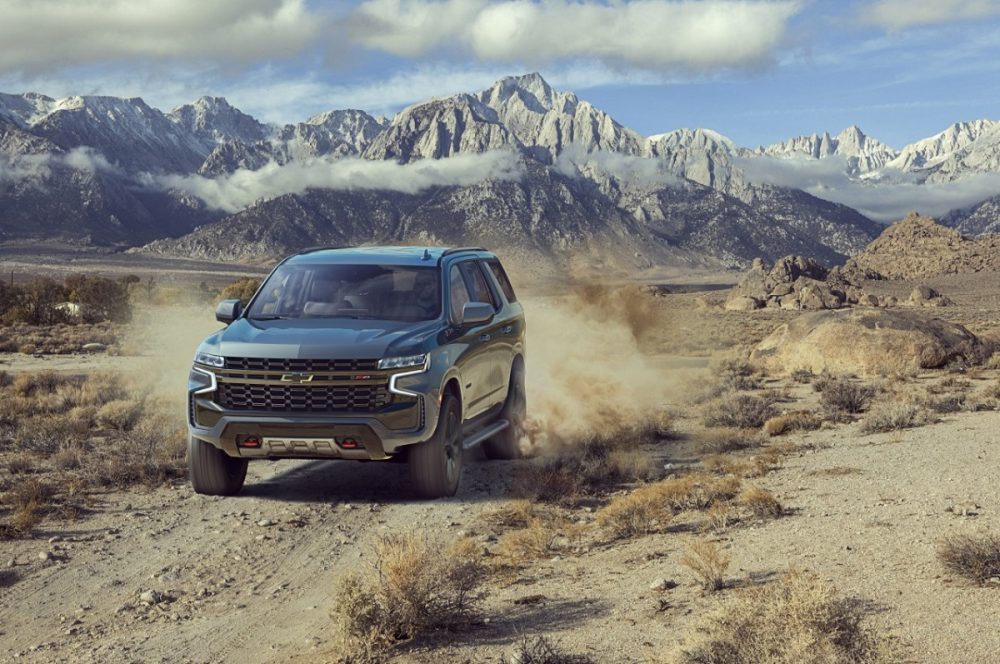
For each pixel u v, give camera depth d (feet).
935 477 30.68
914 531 22.72
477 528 27.45
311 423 29.27
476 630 17.92
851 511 26.14
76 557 25.54
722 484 30.89
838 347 86.43
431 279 34.32
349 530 27.91
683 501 29.07
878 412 47.62
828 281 550.77
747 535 24.29
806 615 14.65
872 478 31.65
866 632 15.31
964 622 15.89
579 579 21.38
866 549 21.44
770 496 27.20
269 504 31.32
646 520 26.63
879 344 84.79
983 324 215.31
